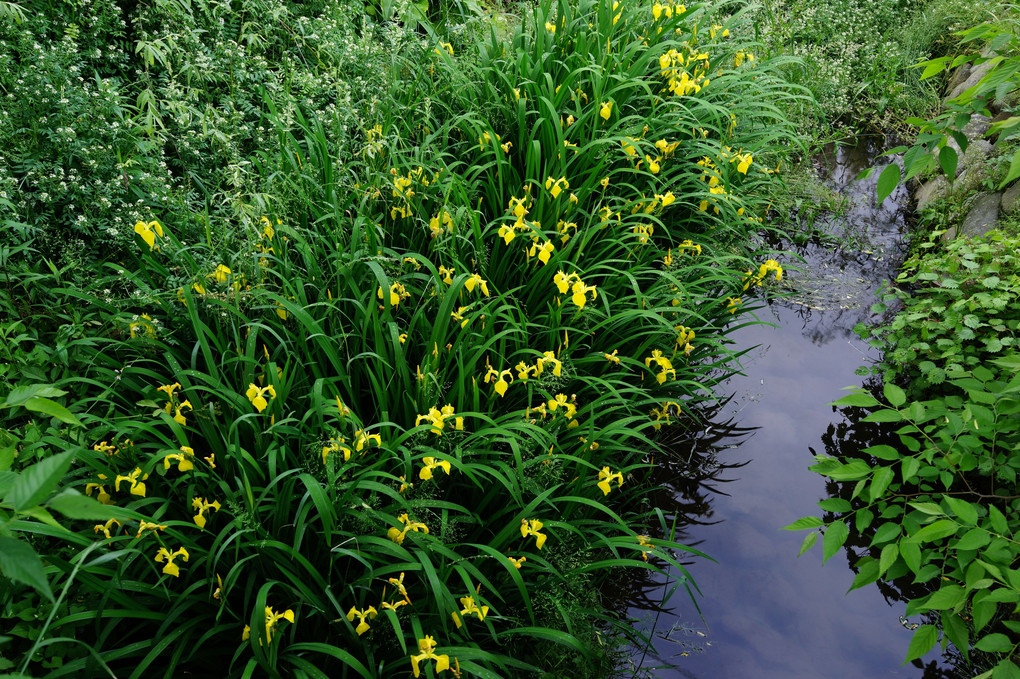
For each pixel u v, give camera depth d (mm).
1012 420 2525
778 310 4438
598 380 2967
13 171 3016
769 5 6773
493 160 3682
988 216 4406
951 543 2549
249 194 2830
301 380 2611
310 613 2133
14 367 2617
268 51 4312
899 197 5426
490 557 2502
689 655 2674
